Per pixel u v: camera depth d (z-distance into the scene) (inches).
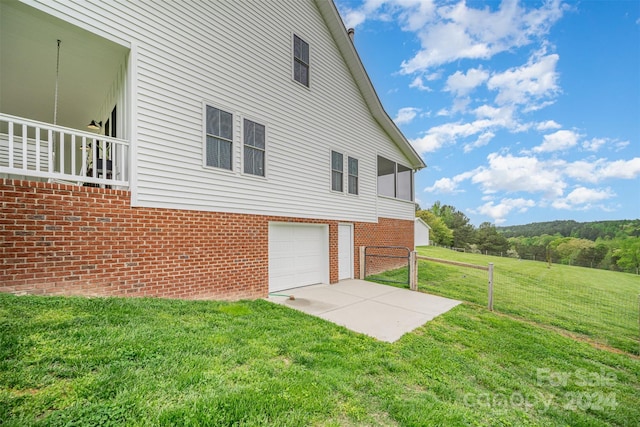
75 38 187.0
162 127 205.6
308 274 331.6
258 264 266.4
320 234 349.7
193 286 217.2
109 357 105.8
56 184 159.9
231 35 252.5
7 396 80.5
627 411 131.4
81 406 80.7
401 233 504.7
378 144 454.3
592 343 227.0
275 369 120.3
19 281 147.6
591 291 468.8
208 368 110.4
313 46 340.8
